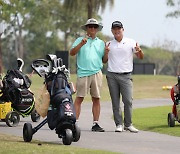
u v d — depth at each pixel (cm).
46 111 2684
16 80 3678
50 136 2970
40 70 2722
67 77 2717
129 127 3281
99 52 3288
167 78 11919
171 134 3169
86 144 2683
